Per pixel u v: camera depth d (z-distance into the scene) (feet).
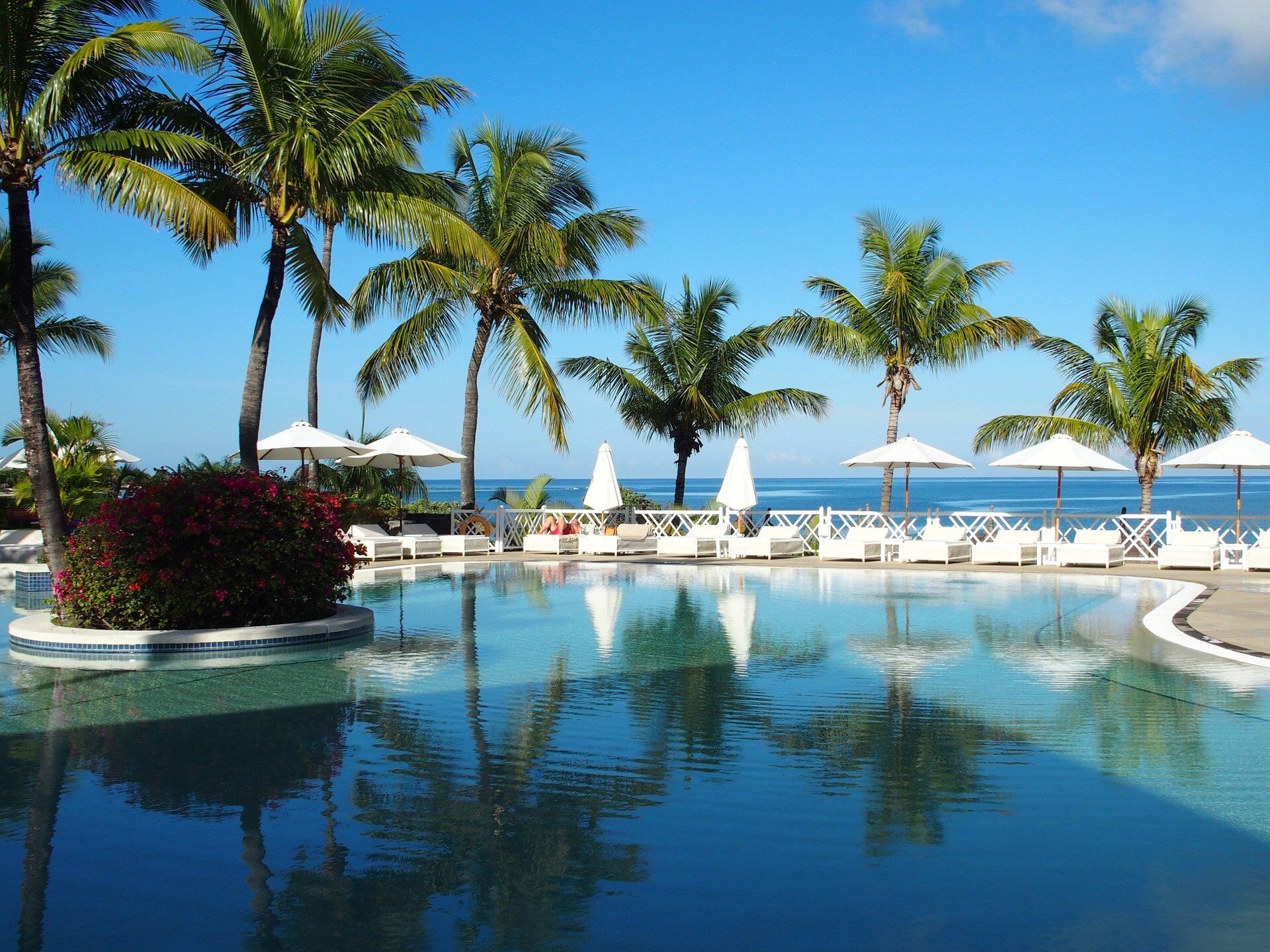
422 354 68.90
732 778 15.02
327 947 9.66
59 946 9.66
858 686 21.99
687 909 10.48
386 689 21.75
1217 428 69.87
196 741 17.22
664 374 84.33
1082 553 57.47
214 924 10.16
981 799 14.01
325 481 73.67
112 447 66.28
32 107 31.37
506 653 26.55
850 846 12.22
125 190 32.78
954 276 72.90
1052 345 71.87
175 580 27.22
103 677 23.34
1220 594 41.83
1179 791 14.33
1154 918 10.23
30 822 13.12
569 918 10.26
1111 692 21.35
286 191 40.27
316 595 29.58
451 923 10.17
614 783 14.75
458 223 43.19
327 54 40.57
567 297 68.54
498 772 15.38
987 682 22.44
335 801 13.97
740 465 69.05
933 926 10.05
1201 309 66.85
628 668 24.16
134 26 30.58
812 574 52.49
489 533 69.87
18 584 40.01
